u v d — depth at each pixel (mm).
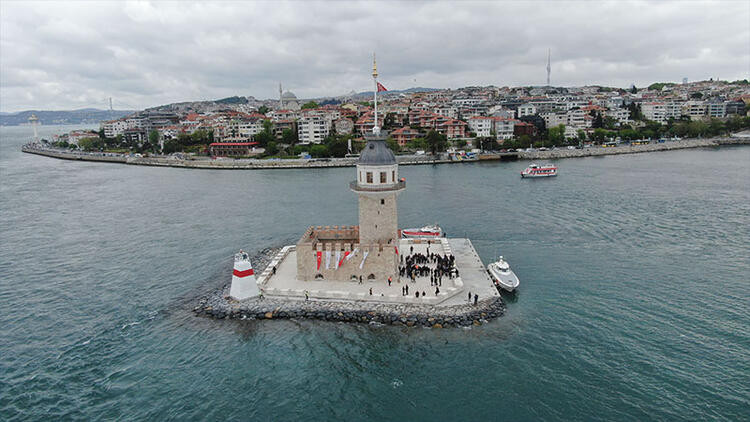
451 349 47781
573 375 43156
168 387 43125
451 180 150750
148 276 70625
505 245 80438
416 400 40625
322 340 49938
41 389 43094
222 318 55250
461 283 59312
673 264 69500
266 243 85750
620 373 43250
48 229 99312
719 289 60250
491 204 112500
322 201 121688
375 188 59344
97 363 47188
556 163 191750
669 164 179875
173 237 91188
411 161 196375
